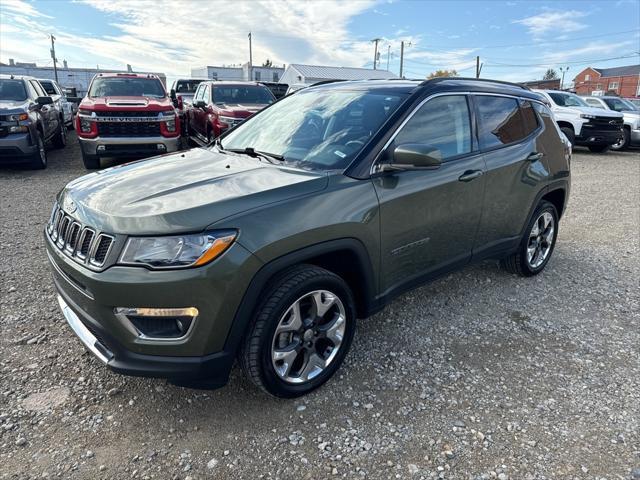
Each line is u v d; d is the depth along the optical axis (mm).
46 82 14102
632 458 2367
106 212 2424
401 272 3172
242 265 2316
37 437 2408
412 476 2232
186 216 2307
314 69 49781
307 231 2514
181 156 3555
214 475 2215
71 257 2496
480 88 3814
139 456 2314
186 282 2229
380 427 2543
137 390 2787
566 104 15258
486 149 3711
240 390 2820
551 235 4664
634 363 3209
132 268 2244
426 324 3652
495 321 3732
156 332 2322
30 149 8922
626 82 73875
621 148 15930
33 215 6215
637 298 4230
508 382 2959
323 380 2820
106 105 8883
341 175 2809
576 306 4043
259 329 2461
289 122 3627
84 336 2600
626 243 5812
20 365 2971
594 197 8508
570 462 2332
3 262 4543
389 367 3080
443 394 2826
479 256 3828
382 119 3115
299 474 2232
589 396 2842
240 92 11391
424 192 3125
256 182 2689
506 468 2289
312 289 2621
